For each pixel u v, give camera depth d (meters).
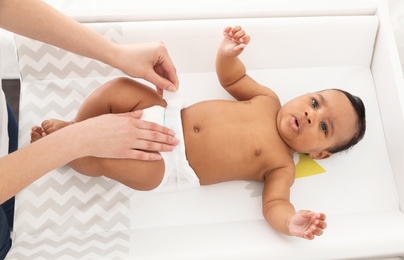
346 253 1.14
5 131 1.17
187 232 1.22
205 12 1.39
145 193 1.28
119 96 1.21
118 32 1.35
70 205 1.24
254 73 1.46
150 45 1.17
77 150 0.95
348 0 1.47
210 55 1.42
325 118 1.27
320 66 1.49
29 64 1.35
